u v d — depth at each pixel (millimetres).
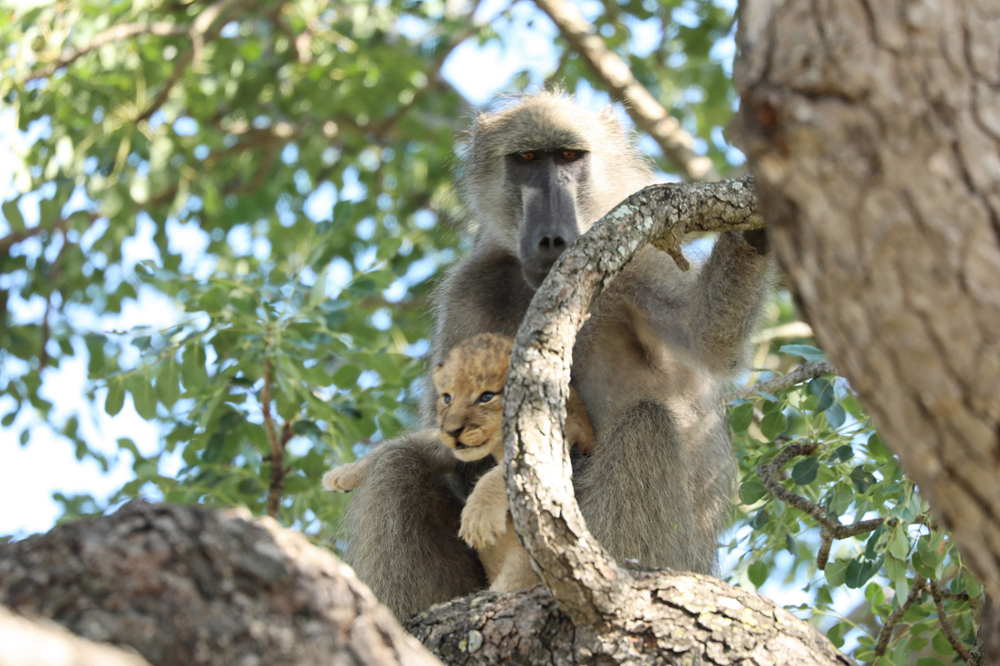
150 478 9508
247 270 15117
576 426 7520
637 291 8406
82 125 14453
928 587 7551
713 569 8227
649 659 4703
